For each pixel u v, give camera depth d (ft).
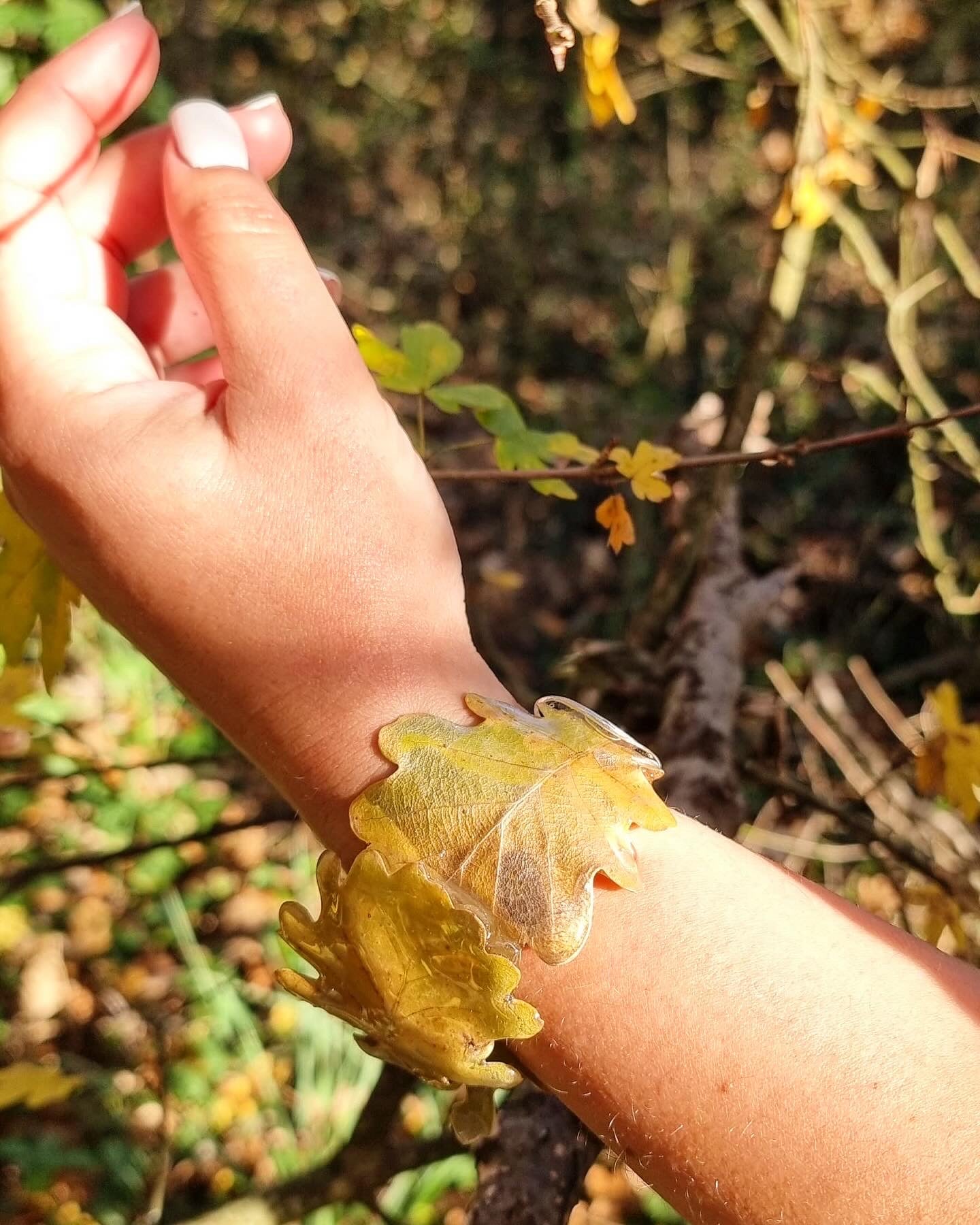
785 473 3.91
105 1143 2.35
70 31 1.66
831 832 2.20
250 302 0.83
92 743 2.91
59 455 0.84
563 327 5.33
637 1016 0.68
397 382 1.16
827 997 0.67
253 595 0.81
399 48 6.25
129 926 2.77
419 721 0.77
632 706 1.51
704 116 5.65
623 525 1.15
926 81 4.40
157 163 0.96
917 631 3.59
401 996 0.72
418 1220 2.23
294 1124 2.47
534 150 6.02
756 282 5.10
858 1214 0.62
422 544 0.84
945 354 4.25
